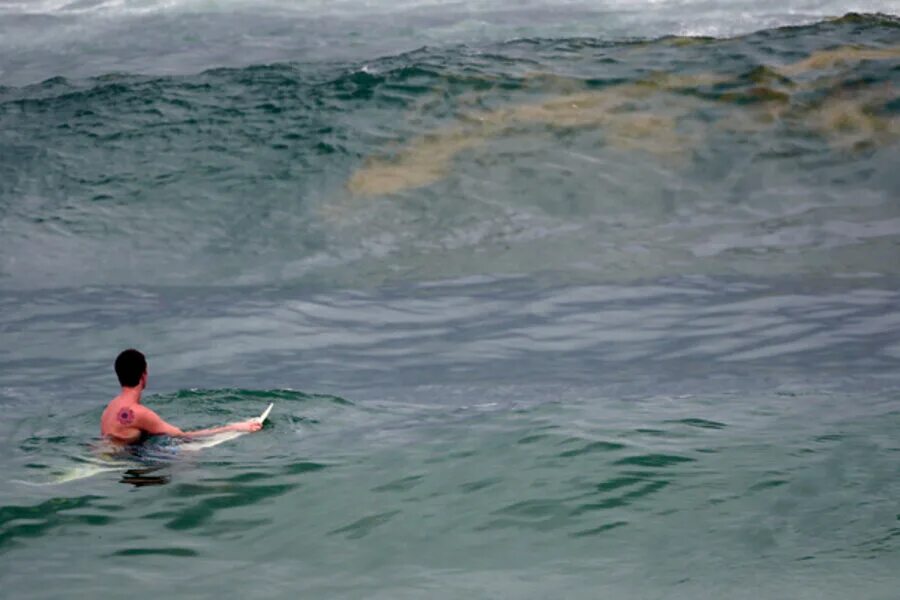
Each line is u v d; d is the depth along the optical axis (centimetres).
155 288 5225
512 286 5062
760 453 2855
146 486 2761
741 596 2114
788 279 4956
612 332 4359
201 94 7594
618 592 2155
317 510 2605
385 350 4266
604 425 3141
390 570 2289
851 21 8094
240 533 2492
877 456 2802
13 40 9256
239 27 9269
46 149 6962
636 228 5812
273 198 6344
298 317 4716
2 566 2327
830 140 6594
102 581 2256
